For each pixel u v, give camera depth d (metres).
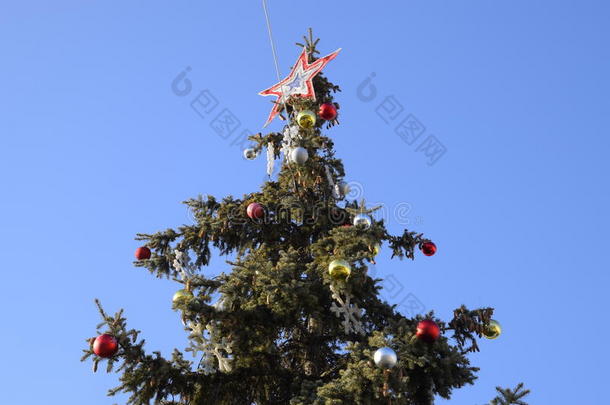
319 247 11.75
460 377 10.48
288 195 13.39
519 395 9.59
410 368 10.00
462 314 11.30
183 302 11.09
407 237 13.47
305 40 14.83
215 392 11.05
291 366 12.52
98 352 9.83
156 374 10.33
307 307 11.34
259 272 11.14
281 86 14.60
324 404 9.83
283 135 14.54
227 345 10.99
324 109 13.70
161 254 13.31
